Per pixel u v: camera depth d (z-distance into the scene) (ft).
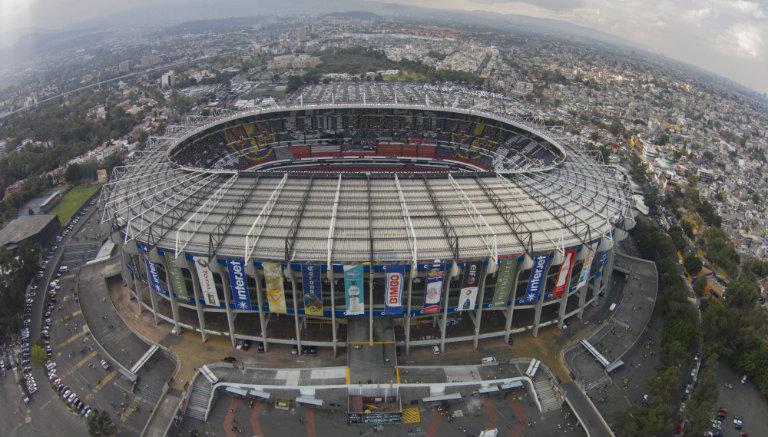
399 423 310.04
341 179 419.95
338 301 352.08
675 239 606.14
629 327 402.52
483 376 341.62
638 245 565.94
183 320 384.88
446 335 368.27
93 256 545.03
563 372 346.13
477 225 356.38
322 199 386.11
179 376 337.93
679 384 356.18
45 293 460.96
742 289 472.85
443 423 310.24
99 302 433.07
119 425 311.68
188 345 367.25
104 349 370.53
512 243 336.29
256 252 319.88
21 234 548.72
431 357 357.00
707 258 607.37
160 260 336.08
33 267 489.67
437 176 434.30
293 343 357.20
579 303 399.03
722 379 382.63
